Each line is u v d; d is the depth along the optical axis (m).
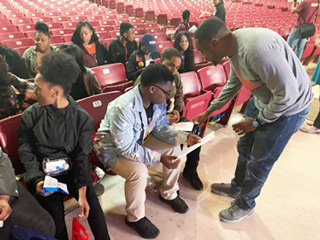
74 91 2.05
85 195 1.35
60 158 1.43
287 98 1.22
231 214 1.79
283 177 2.28
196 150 1.95
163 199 1.91
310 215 1.92
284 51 1.24
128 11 10.83
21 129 1.35
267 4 14.01
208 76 2.87
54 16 6.86
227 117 2.95
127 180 1.51
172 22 8.51
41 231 1.13
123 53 3.41
